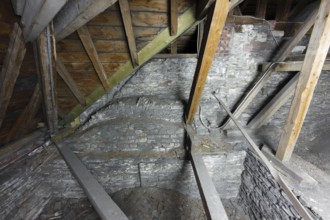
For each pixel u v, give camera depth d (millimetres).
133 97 3312
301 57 3020
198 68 2258
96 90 2709
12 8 1469
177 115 3217
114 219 1843
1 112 1913
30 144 2637
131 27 2016
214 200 2025
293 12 3330
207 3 1718
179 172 3260
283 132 2439
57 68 2205
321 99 3785
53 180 3037
